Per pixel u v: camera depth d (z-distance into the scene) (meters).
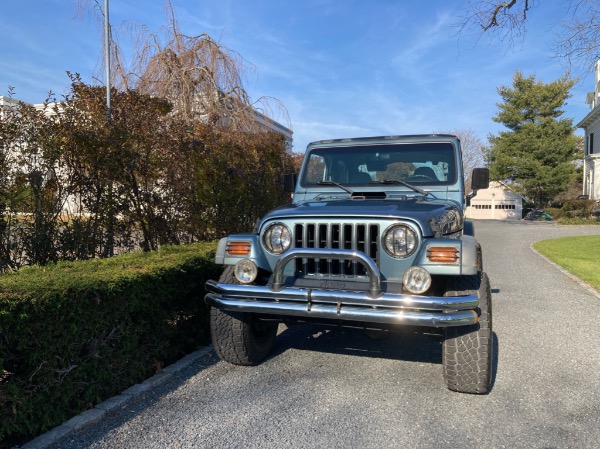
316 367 4.56
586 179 36.97
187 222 6.89
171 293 4.46
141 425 3.35
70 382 3.34
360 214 3.77
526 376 4.37
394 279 3.67
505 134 39.97
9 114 4.80
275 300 3.71
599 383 4.21
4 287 3.13
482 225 27.55
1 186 4.66
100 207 5.56
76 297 3.31
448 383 3.85
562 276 9.98
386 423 3.43
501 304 7.36
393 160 5.22
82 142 5.21
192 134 7.17
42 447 2.99
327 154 5.49
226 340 4.31
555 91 37.75
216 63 11.16
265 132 10.51
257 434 3.25
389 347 5.20
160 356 4.40
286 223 3.98
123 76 10.26
